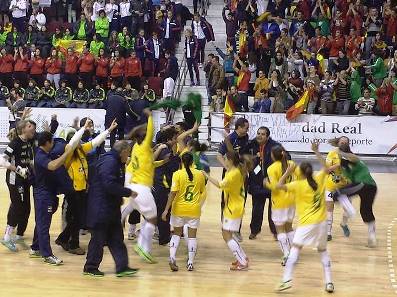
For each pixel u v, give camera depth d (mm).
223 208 9023
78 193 9414
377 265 9305
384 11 22094
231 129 18938
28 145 9609
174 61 21359
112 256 8664
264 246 10258
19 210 9688
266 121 18953
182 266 9141
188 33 21531
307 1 22719
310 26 22531
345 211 10531
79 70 21188
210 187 15188
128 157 9359
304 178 8000
